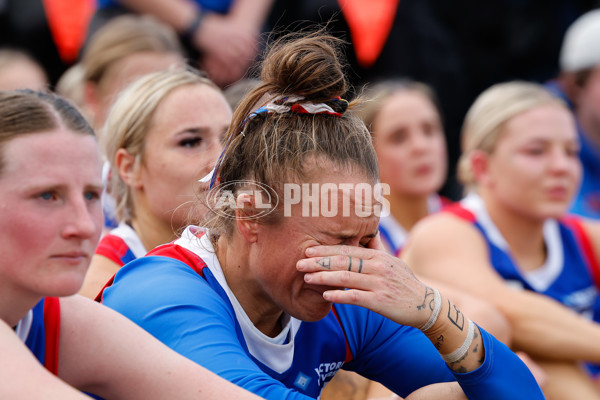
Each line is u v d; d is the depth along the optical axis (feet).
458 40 47.21
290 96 14.42
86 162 11.02
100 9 38.40
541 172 27.78
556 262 29.17
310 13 40.19
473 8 46.80
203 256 15.60
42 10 39.68
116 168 20.51
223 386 12.35
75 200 10.85
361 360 17.88
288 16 40.45
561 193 27.91
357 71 42.09
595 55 38.88
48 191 10.71
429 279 27.12
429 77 43.62
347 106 14.67
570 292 29.17
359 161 14.25
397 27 42.65
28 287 10.77
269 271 14.47
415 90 34.91
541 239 29.37
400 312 14.47
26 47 39.75
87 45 37.52
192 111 19.57
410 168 33.42
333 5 40.37
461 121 45.37
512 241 28.60
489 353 15.42
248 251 14.93
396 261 14.76
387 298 14.34
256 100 14.62
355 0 41.27
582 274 29.50
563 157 27.94
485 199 28.89
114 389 12.55
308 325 16.78
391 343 17.57
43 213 10.66
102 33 32.01
